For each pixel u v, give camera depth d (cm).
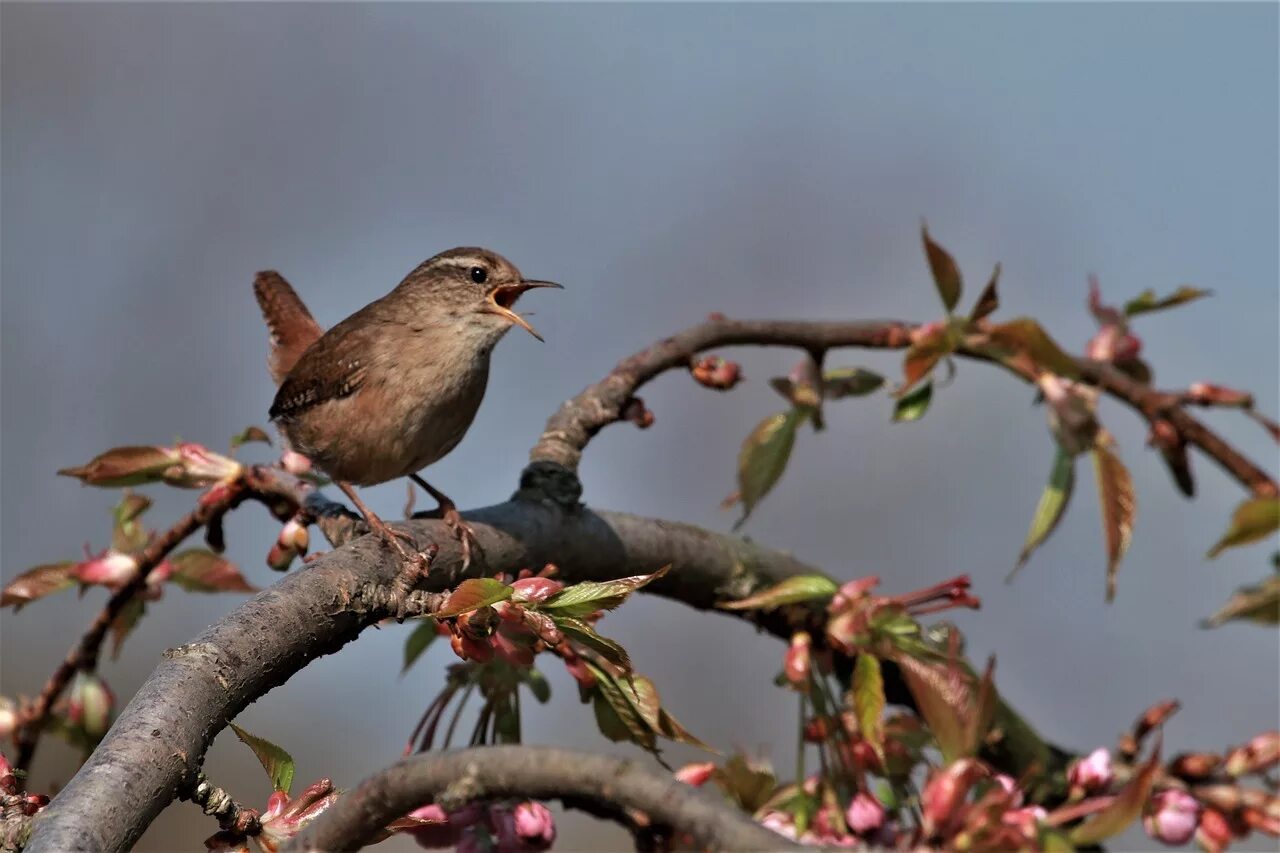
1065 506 608
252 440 681
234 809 400
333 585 476
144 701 399
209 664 419
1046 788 616
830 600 588
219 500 664
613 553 637
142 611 695
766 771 545
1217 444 627
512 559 604
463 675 573
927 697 434
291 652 452
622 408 681
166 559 686
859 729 553
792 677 563
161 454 663
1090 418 610
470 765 355
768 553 672
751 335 680
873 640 564
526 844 514
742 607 580
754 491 664
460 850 513
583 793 346
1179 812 532
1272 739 540
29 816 374
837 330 667
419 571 503
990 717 429
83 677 690
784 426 669
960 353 647
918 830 439
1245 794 533
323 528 643
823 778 554
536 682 579
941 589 573
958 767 418
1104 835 410
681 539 653
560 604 455
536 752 350
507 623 477
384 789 364
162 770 382
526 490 632
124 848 363
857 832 533
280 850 380
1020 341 627
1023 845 406
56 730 687
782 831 534
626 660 461
